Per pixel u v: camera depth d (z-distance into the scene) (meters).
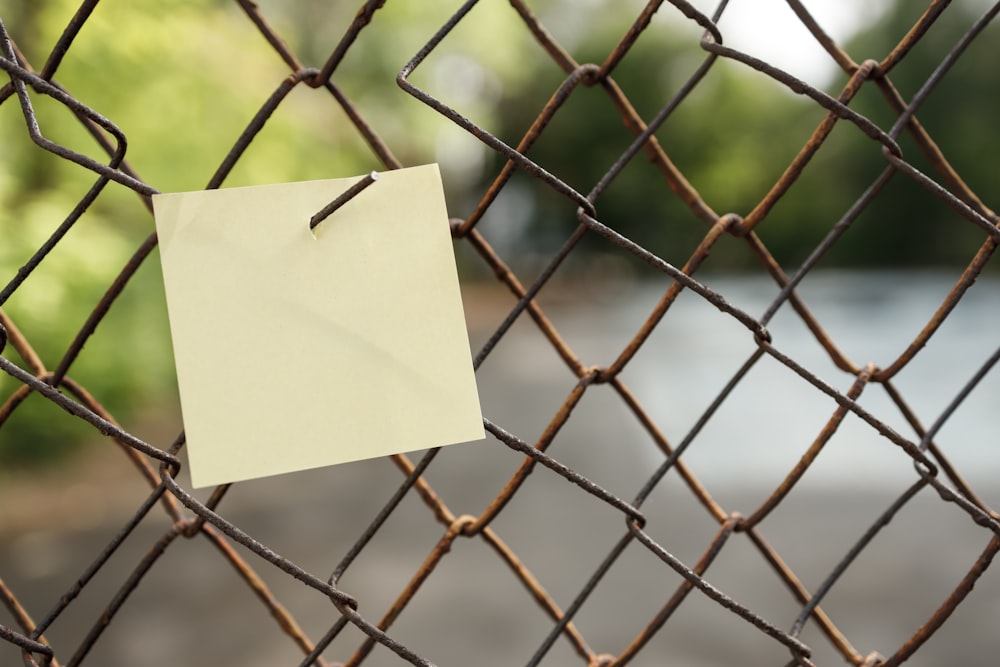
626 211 33.66
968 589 0.82
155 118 5.32
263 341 0.69
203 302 0.68
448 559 4.76
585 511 5.62
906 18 27.30
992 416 8.62
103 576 4.68
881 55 27.73
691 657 3.54
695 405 9.93
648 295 28.03
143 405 8.13
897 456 7.07
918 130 0.79
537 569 4.59
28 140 4.77
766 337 0.80
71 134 4.90
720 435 8.16
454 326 0.72
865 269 30.95
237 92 5.84
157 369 7.68
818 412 9.23
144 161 5.43
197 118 5.56
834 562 4.67
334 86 0.77
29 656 0.77
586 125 33.62
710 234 0.79
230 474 0.68
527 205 32.94
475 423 0.72
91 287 5.21
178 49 5.25
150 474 0.87
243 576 0.90
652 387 11.31
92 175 5.16
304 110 6.79
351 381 0.70
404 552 4.89
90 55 4.66
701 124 33.97
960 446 7.46
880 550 4.87
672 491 6.14
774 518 5.47
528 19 0.79
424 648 3.66
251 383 0.68
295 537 5.19
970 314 18.08
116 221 5.81
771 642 3.67
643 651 3.60
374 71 10.27
